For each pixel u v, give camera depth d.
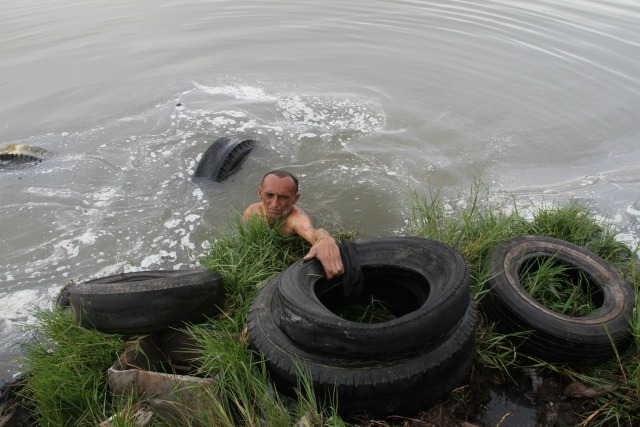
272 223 5.48
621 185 6.74
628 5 14.20
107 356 4.09
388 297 4.47
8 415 3.82
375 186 6.73
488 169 7.19
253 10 14.22
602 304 4.29
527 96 9.29
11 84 9.74
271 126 8.16
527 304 4.11
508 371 4.02
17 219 6.18
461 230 5.32
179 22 13.37
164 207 6.39
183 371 4.25
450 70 10.41
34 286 5.27
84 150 7.56
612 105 8.93
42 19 13.62
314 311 3.48
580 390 3.81
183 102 8.90
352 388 3.36
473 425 3.49
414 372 3.38
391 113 8.71
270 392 3.62
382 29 12.75
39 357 4.11
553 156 7.53
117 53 11.27
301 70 10.43
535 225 5.57
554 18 13.20
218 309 4.41
